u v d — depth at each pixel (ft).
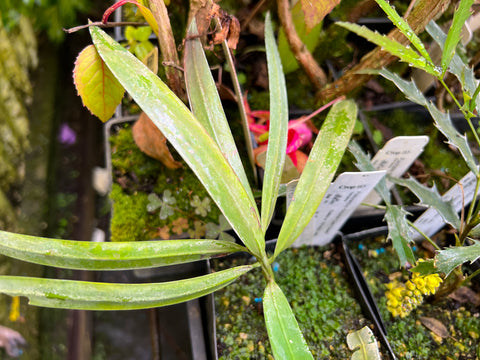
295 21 0.90
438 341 0.78
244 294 0.80
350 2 1.09
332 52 1.06
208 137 0.52
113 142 0.93
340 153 0.65
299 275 0.83
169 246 0.55
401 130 0.99
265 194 0.61
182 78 0.77
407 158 0.78
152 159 0.92
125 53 0.53
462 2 0.53
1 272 1.18
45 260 0.52
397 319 0.79
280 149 0.64
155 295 0.53
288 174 0.85
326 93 0.92
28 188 1.34
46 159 1.39
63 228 1.31
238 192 0.53
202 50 0.60
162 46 0.67
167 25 0.64
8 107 1.30
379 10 1.06
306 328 0.77
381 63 0.78
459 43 0.81
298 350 0.51
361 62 0.81
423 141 0.73
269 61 0.69
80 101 1.52
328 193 0.70
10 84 1.33
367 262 0.86
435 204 0.71
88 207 1.34
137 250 0.54
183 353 1.03
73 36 1.58
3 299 1.13
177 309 1.07
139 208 0.86
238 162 0.59
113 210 0.86
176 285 0.54
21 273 1.22
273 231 0.87
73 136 1.47
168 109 0.51
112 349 1.17
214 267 0.82
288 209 0.62
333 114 0.69
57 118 1.47
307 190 0.62
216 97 0.60
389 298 0.77
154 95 0.51
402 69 1.03
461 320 0.80
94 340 1.17
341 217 0.79
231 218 0.53
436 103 1.01
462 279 0.73
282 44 0.96
